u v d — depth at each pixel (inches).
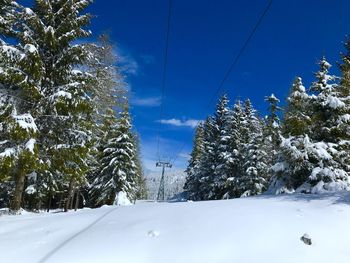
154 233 330.6
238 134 1547.7
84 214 484.1
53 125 762.2
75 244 313.1
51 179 960.9
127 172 1470.2
